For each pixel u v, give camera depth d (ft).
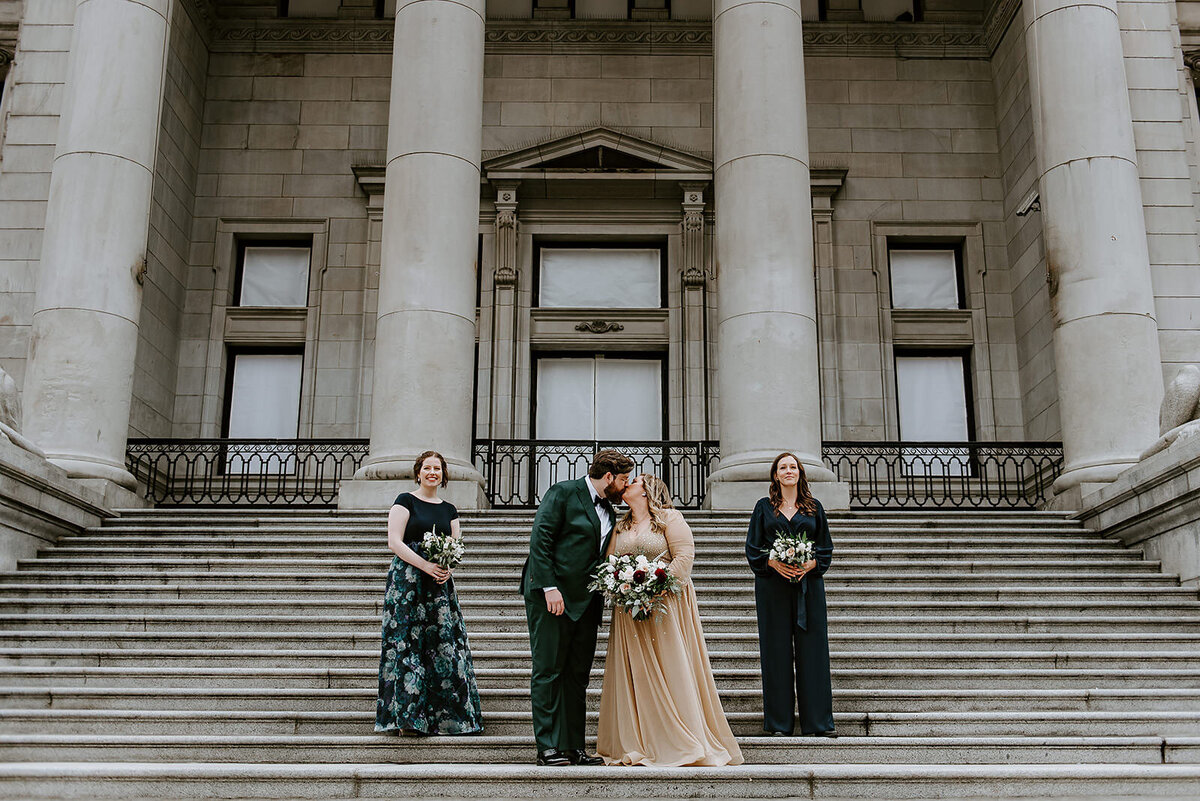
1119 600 32.30
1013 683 26.37
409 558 22.31
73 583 33.32
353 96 65.16
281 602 31.09
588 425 61.93
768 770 20.12
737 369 42.88
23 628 29.91
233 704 24.73
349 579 33.24
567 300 63.31
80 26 45.73
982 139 64.80
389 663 22.20
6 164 54.80
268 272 63.93
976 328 62.03
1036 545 37.91
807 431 42.16
